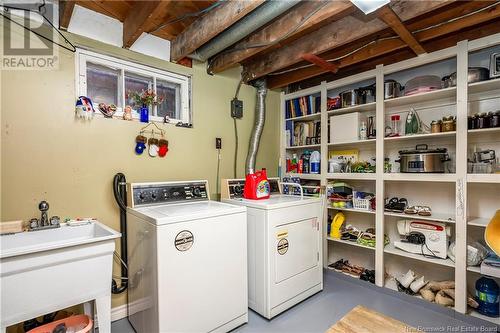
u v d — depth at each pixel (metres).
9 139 1.58
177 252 1.55
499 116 1.82
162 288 1.49
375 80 2.68
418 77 2.27
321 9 1.63
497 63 1.83
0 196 1.55
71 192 1.80
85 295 1.40
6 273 1.16
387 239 2.64
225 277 1.80
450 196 2.34
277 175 3.33
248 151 2.92
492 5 1.66
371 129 2.60
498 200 2.09
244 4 1.55
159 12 1.60
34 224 1.58
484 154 2.01
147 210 1.79
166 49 2.31
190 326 1.61
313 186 2.97
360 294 2.42
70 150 1.80
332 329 1.48
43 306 1.27
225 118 2.76
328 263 3.03
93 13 1.90
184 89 2.47
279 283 2.04
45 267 1.26
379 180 2.43
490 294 1.94
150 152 2.16
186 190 2.21
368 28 1.82
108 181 1.96
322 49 2.11
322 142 2.89
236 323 1.87
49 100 1.72
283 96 3.35
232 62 2.36
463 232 1.97
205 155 2.58
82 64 1.89
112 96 2.09
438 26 1.86
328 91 3.16
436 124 2.15
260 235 2.03
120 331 1.84
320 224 2.45
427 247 2.23
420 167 2.13
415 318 2.02
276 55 2.48
